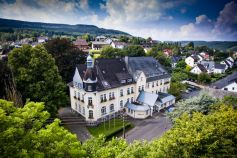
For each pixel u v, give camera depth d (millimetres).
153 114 42906
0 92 28984
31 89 32469
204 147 13227
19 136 12227
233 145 13891
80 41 124688
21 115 12750
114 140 16000
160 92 50500
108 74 40781
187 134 13164
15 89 29062
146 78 46219
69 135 13891
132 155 12586
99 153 14398
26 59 34406
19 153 11156
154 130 35406
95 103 36656
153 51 87062
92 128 36094
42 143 12867
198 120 14992
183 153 12797
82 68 39094
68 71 50344
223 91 41969
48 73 34719
